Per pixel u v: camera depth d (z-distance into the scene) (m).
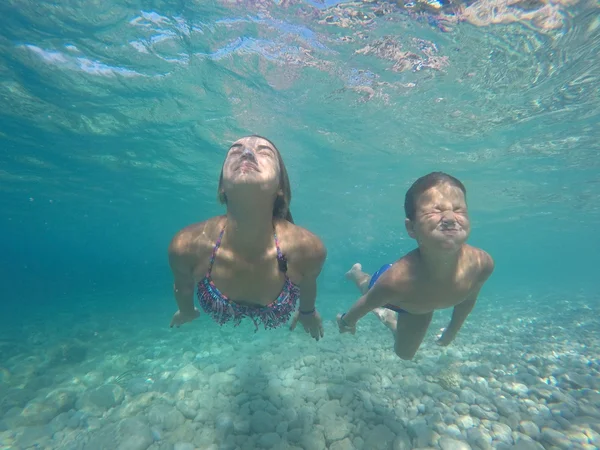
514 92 2.31
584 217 6.67
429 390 1.14
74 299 4.95
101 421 1.09
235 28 1.86
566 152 3.37
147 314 3.39
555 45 1.81
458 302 0.92
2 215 8.05
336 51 2.01
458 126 2.89
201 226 0.75
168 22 1.82
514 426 0.94
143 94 2.53
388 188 4.89
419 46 1.91
